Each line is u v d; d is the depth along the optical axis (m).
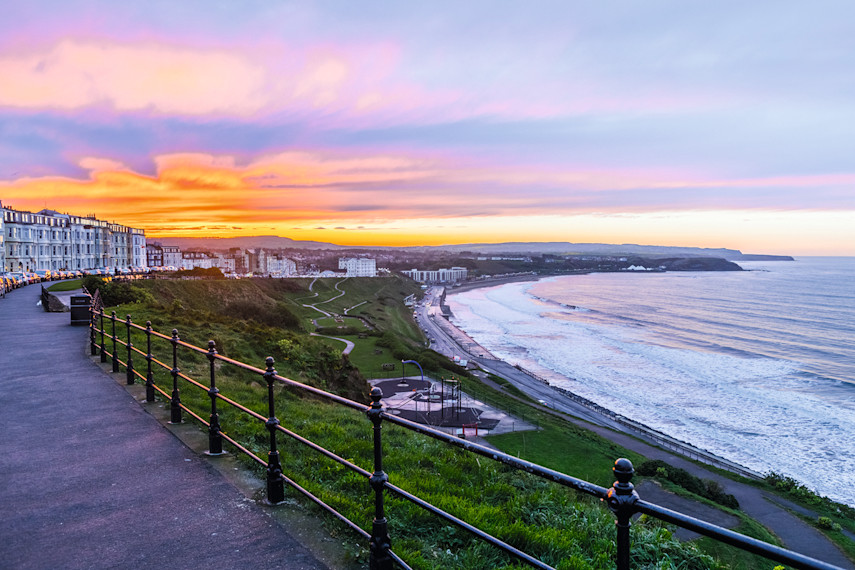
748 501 29.69
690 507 26.97
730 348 87.50
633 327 116.19
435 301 195.12
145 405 8.81
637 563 5.66
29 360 12.83
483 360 77.19
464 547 5.18
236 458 6.45
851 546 24.75
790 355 81.06
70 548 4.28
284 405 13.09
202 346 20.86
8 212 80.50
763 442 42.19
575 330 112.75
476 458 9.84
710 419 48.47
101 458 6.37
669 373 68.69
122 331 19.16
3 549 4.26
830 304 157.12
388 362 60.12
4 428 7.51
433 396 45.69
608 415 49.34
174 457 6.43
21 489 5.45
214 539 4.45
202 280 77.94
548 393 57.66
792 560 1.67
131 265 132.12
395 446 10.83
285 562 4.11
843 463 37.56
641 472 31.56
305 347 32.75
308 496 4.77
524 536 5.34
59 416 8.12
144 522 4.75
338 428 10.99
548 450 33.47
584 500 8.94
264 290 122.50
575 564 4.82
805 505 29.58
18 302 30.58
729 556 14.29
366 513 5.40
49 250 91.88
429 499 6.30
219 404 10.98
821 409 51.50
